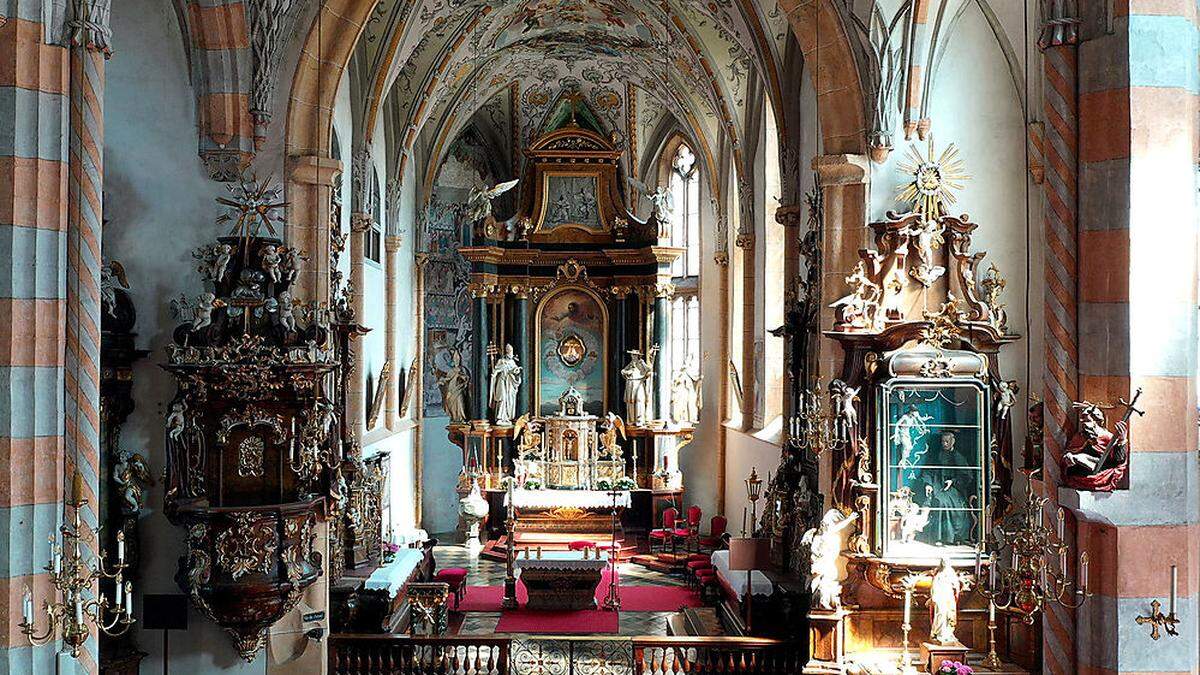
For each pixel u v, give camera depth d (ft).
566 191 108.06
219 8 50.26
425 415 105.91
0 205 31.89
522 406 107.14
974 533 52.80
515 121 108.78
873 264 54.13
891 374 52.85
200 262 51.06
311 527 49.80
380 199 86.58
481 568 92.48
